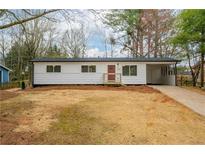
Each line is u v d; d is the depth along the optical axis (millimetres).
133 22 30672
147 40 32156
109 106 10164
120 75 21516
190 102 11594
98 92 15516
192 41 18312
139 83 21625
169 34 30500
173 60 21312
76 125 7352
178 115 8859
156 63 21609
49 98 12273
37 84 21531
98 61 21469
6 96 12703
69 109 9328
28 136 6383
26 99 11773
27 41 28859
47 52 37031
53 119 7938
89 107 9828
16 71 41938
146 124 7578
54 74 21594
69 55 39906
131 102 11406
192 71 24875
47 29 29438
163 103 11469
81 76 21625
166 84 23594
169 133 6801
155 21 30969
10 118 7906
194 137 6527
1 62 41344
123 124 7520
